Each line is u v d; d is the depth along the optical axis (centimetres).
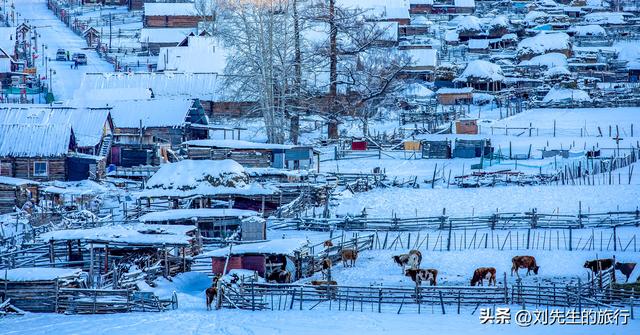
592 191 9369
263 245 7438
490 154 11075
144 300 6700
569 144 11756
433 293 6638
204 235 8481
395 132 13038
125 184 10881
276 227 8731
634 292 6431
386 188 9988
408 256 7375
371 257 7838
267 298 6788
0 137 11075
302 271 7425
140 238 7375
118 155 12206
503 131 12900
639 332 5716
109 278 7288
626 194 9219
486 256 7656
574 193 9338
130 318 6431
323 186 9512
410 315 6334
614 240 7650
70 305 6700
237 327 6116
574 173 10175
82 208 9656
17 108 11494
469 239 8156
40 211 9650
